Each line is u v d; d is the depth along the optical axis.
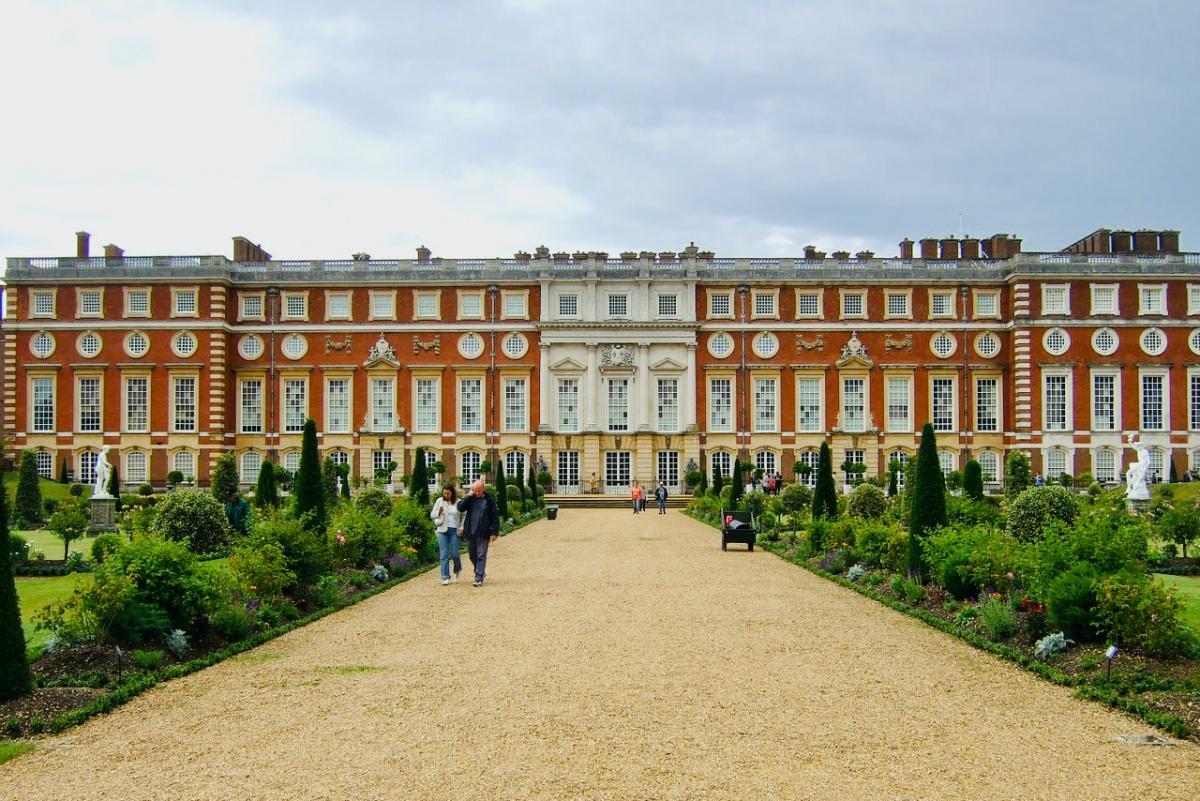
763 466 68.00
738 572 28.22
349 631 18.92
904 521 31.62
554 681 14.59
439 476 67.62
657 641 17.67
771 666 15.64
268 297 68.56
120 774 10.72
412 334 68.38
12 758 11.29
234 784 10.37
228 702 13.63
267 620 19.11
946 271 68.06
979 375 67.88
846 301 68.44
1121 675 14.41
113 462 66.88
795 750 11.36
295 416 68.31
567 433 68.00
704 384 68.44
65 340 67.25
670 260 72.25
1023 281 66.25
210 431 66.62
